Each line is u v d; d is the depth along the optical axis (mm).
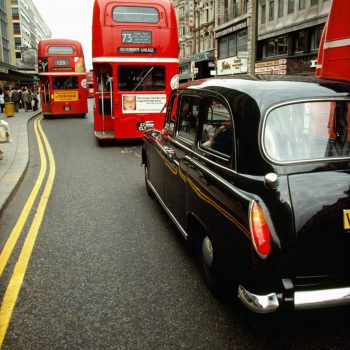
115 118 12539
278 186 2807
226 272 3182
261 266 2730
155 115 12742
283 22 28312
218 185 3291
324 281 2809
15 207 6609
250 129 3111
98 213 6227
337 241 2764
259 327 3266
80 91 24766
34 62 72125
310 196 2766
